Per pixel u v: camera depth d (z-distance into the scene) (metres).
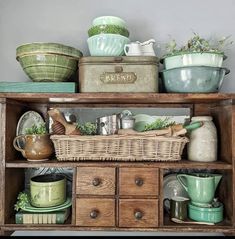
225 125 0.77
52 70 0.75
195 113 0.90
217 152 0.81
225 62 0.93
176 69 0.71
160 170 0.73
